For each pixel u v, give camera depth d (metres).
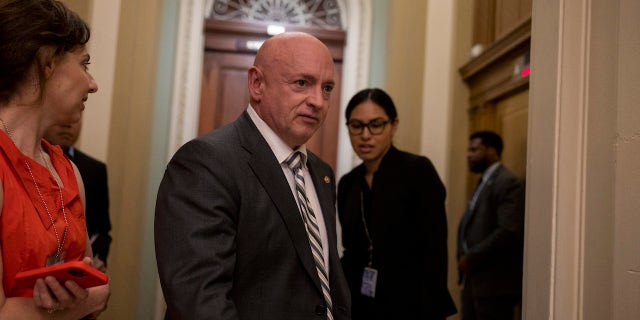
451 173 3.55
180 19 4.11
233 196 1.15
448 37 3.64
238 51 4.31
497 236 2.80
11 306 0.92
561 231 1.20
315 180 1.47
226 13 4.32
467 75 3.58
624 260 1.06
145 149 3.73
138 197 3.58
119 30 3.27
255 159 1.23
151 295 3.88
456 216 3.50
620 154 1.09
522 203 2.85
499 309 2.90
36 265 0.97
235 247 1.14
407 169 2.03
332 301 1.32
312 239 1.28
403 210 1.99
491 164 3.12
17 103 1.00
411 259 1.97
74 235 1.08
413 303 1.93
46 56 0.99
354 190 2.15
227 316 1.03
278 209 1.20
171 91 4.10
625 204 1.06
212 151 1.17
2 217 0.94
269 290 1.16
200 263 1.06
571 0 1.23
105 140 3.19
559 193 1.21
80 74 1.07
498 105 3.40
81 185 1.25
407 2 3.73
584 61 1.22
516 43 2.87
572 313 1.19
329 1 4.38
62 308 0.95
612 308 1.08
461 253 3.19
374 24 4.29
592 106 1.19
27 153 1.02
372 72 4.23
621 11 1.11
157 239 1.14
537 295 1.25
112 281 3.34
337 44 4.32
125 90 3.41
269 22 4.33
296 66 1.26
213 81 4.29
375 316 1.93
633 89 1.07
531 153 1.32
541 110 1.29
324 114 1.32
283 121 1.27
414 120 3.60
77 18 1.07
